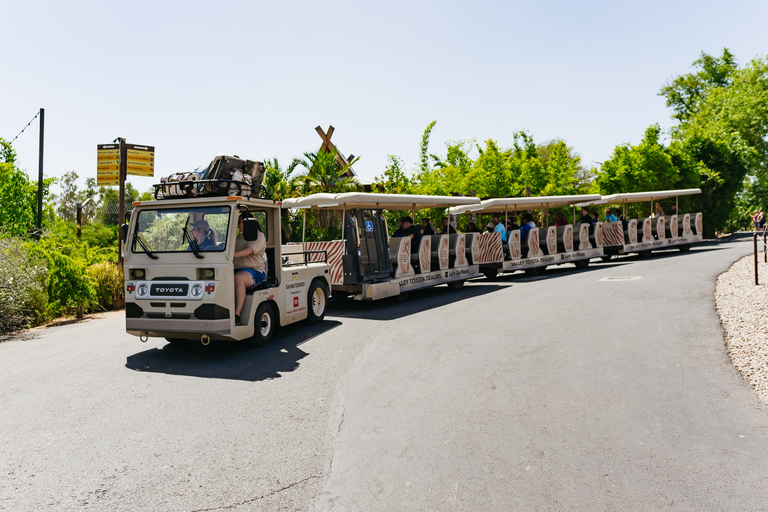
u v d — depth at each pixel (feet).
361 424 15.69
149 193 130.93
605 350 22.82
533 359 21.94
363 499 11.39
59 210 177.06
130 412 16.94
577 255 63.21
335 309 38.34
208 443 14.44
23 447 14.28
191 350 25.38
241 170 25.61
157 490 11.86
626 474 12.23
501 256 55.11
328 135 82.79
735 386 17.89
